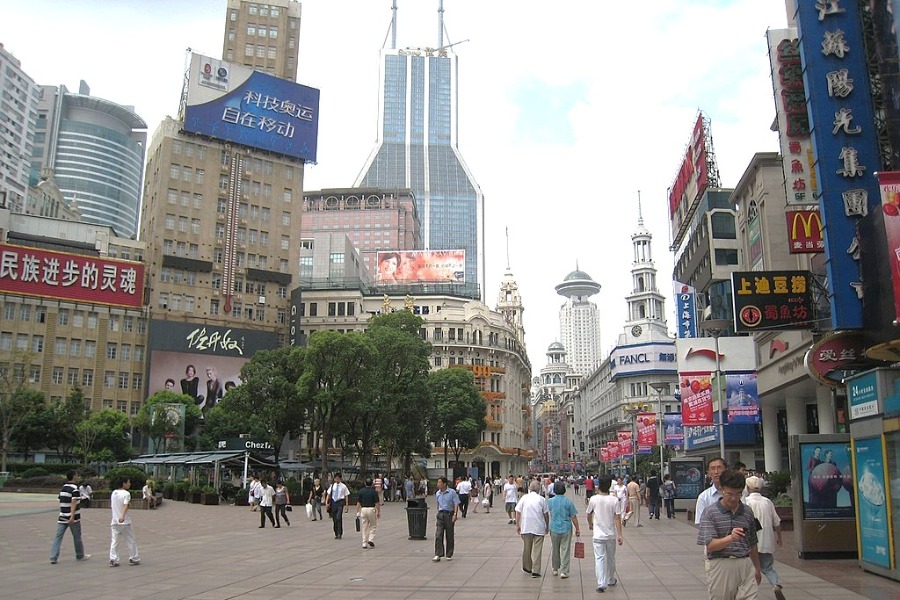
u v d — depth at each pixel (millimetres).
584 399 179375
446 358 114062
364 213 171500
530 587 14547
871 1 22656
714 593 7957
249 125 102875
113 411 76625
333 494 25250
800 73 26203
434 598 13312
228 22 112312
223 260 98938
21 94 183875
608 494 14438
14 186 179625
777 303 26484
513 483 34406
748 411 35750
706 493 11406
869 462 15203
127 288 89688
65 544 22562
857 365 21750
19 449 71125
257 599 13164
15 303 84188
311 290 113000
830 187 22094
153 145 104125
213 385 92062
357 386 53844
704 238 43094
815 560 17172
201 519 35094
